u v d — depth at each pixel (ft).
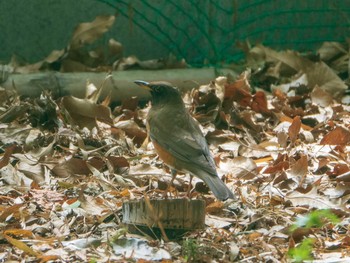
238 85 46.75
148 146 41.47
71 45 55.01
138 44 58.08
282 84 52.85
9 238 28.43
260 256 28.43
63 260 27.66
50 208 32.76
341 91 52.54
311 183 35.73
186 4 57.98
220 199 29.14
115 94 51.03
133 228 29.86
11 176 36.06
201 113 45.93
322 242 30.12
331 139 41.06
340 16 60.13
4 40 56.80
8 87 49.67
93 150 39.40
